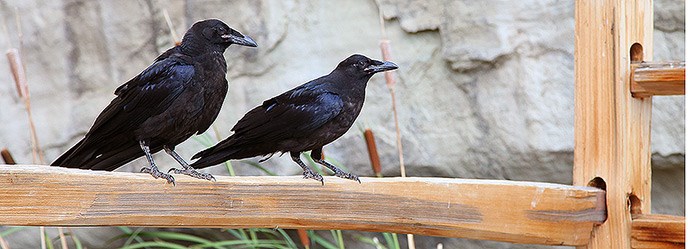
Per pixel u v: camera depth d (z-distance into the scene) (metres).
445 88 8.23
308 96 5.91
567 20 7.77
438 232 4.97
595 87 5.21
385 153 8.34
